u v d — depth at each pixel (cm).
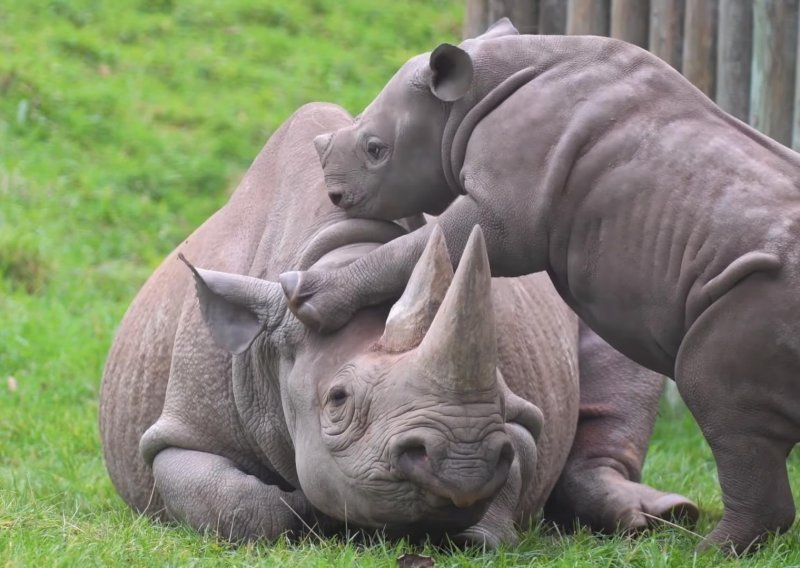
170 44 3444
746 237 951
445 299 877
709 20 1733
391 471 896
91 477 1381
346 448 927
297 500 1048
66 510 1158
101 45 3325
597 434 1309
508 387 1140
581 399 1336
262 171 1205
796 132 1636
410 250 976
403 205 1049
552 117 1000
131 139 2889
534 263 1012
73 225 2516
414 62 1048
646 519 1179
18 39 3256
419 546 986
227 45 3497
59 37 3294
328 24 3712
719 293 952
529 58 1025
